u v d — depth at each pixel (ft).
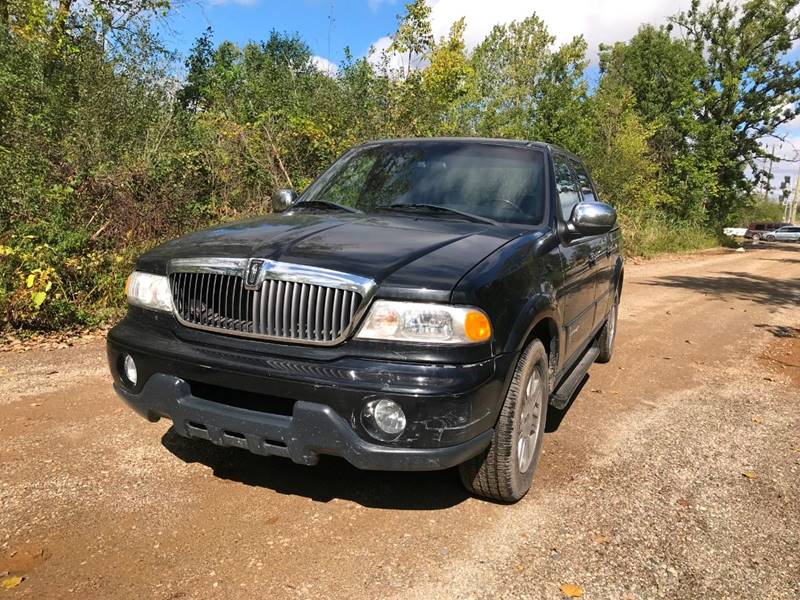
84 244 25.49
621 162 77.82
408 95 42.93
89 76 33.45
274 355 9.25
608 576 9.16
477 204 12.85
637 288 42.75
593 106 80.12
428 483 11.64
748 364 22.18
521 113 83.20
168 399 9.91
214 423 9.60
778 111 121.80
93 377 16.97
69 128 31.37
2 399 15.08
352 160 15.06
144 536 9.59
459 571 9.07
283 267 9.27
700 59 120.06
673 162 111.34
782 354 23.98
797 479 12.73
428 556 9.41
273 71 47.11
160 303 10.36
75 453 12.27
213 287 9.77
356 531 9.97
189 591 8.37
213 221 32.09
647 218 88.74
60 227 25.29
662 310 33.47
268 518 10.23
